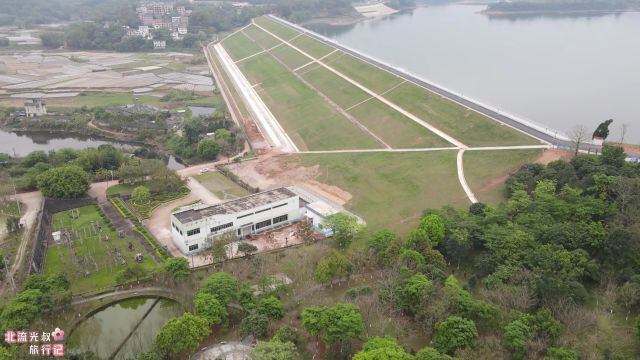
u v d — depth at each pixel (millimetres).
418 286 114250
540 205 147875
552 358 92750
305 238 156500
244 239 163250
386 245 140250
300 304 121750
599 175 154750
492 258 129125
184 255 152250
